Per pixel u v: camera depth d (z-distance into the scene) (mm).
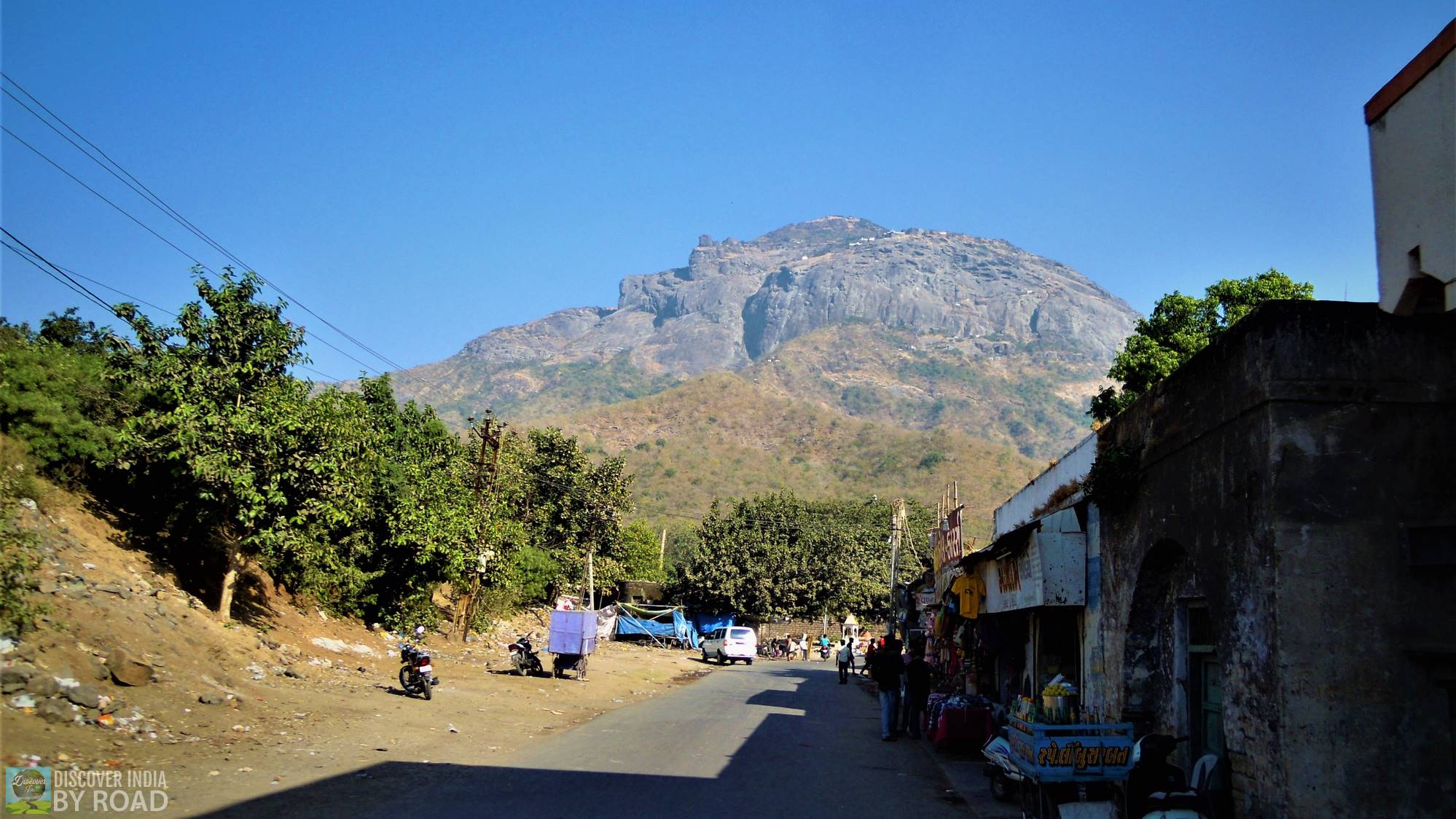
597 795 10305
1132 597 11062
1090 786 8938
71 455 17078
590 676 27078
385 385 31219
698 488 153125
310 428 18500
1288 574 7734
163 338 17812
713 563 62094
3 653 10742
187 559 19281
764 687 30234
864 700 26453
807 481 162125
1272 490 7879
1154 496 10578
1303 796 7418
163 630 14570
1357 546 7777
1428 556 7707
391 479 24812
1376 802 7418
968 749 15797
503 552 33000
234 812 8203
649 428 197000
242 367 17875
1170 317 22531
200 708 12516
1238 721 8359
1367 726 7516
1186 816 7918
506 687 21734
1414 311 7574
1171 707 10680
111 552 16734
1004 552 15289
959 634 22422
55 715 10195
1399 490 7879
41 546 14469
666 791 10797
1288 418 7965
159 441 17094
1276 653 7699
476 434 32469
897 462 166875
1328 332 8062
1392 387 7992
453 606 33562
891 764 14320
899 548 57094
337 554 23188
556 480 47250
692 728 17453
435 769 11258
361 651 21969
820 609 63531
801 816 9914
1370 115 7715
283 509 18641
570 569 47906
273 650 18094
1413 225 7145
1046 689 9867
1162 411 10391
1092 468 12180
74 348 19938
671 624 54656
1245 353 8391
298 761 10766
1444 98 6820
